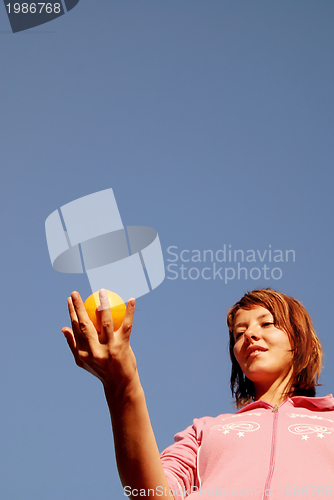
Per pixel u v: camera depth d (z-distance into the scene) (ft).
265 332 8.30
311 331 8.66
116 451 5.49
